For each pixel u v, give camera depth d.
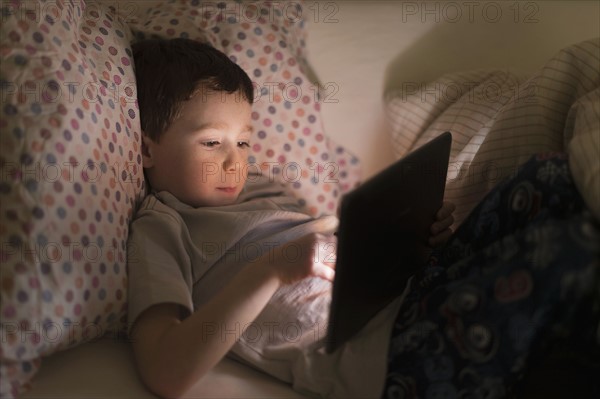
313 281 0.89
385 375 0.74
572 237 0.62
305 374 0.78
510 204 0.74
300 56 1.28
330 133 1.29
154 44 1.03
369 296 0.76
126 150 0.87
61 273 0.70
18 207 0.69
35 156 0.70
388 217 0.74
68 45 0.79
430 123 1.23
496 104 1.08
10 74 0.73
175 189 0.99
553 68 0.93
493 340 0.65
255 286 0.79
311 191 1.21
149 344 0.78
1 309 0.67
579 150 0.70
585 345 0.65
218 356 0.76
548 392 0.70
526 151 0.93
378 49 1.32
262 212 0.98
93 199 0.77
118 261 0.81
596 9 1.35
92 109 0.79
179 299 0.81
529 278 0.64
